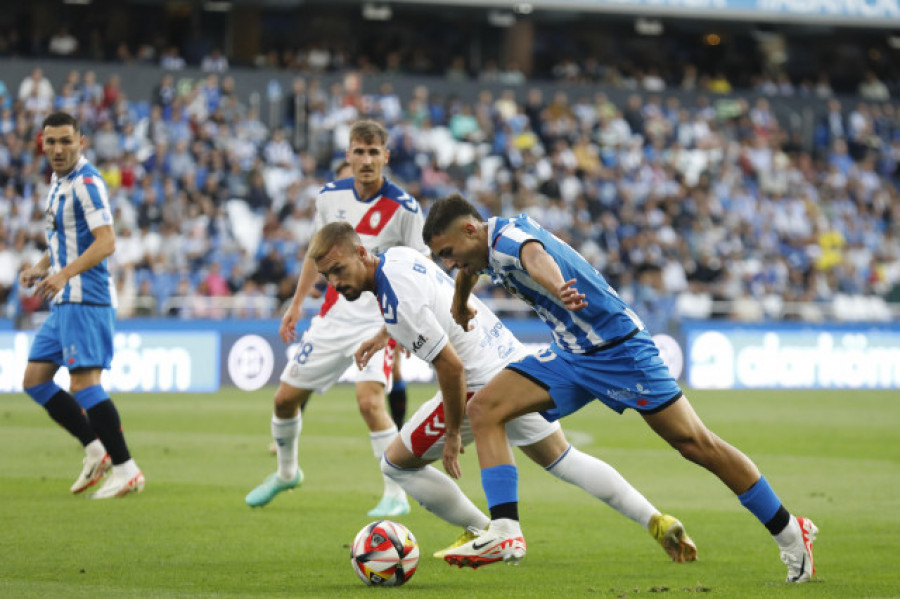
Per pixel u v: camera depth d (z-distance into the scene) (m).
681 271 92.06
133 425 51.75
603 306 20.12
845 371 89.25
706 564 22.67
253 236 86.38
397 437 22.47
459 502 22.56
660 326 85.50
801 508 30.58
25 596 18.52
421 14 111.50
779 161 106.12
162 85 93.00
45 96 87.69
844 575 21.41
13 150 84.00
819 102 112.94
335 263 20.77
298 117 95.50
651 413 20.19
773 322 87.75
